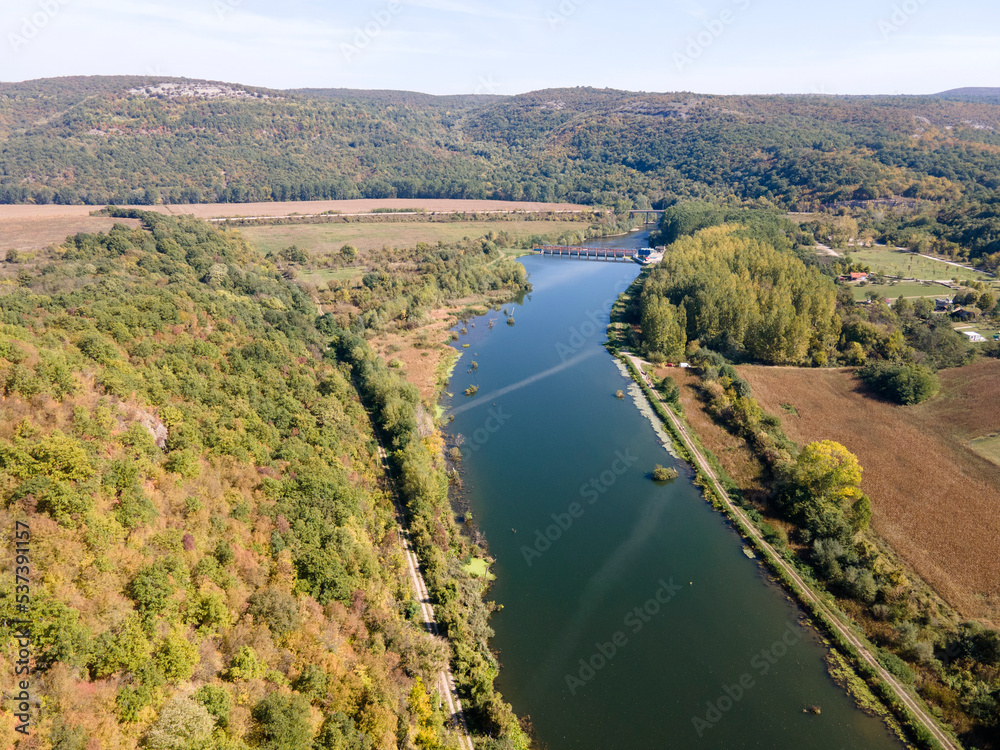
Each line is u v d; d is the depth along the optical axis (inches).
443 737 2069.4
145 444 2386.8
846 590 2881.4
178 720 1563.7
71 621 1601.9
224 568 2175.2
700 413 4749.0
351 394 4372.5
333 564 2449.6
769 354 5644.7
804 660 2559.1
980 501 3422.7
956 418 4325.8
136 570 1902.1
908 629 2564.0
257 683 1872.5
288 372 3961.6
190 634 1898.4
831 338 5615.2
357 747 1836.9
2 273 4020.7
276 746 1711.4
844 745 2193.7
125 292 3801.7
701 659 2568.9
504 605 2856.8
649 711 2322.8
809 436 4261.8
